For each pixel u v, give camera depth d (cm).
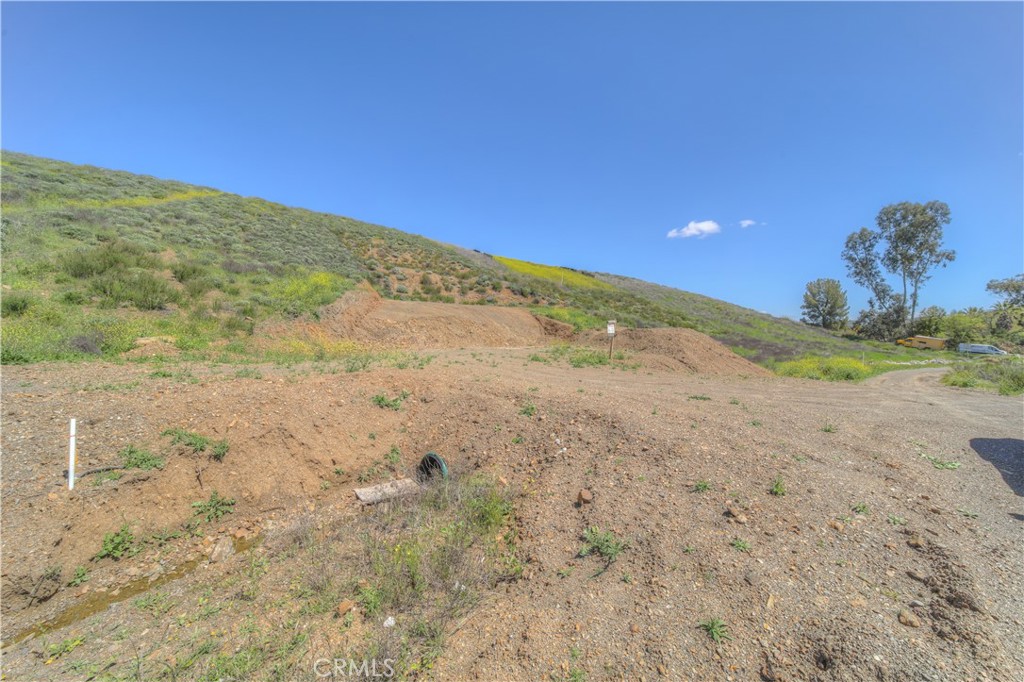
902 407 920
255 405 634
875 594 317
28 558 397
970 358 3762
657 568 356
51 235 1556
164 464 518
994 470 544
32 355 795
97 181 2888
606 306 3569
